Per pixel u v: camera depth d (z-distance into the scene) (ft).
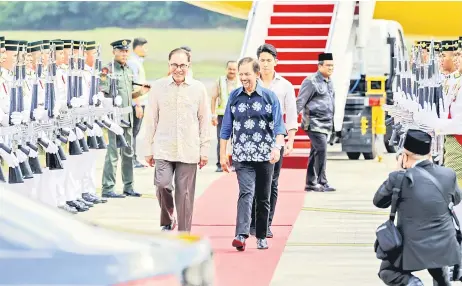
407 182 48.52
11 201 30.68
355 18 135.64
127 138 94.84
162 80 66.13
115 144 93.91
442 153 63.05
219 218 84.38
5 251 29.01
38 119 69.00
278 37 138.21
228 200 95.40
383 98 129.90
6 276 28.58
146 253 29.71
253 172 67.92
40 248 29.19
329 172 119.85
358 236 76.54
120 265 29.07
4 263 28.73
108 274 28.81
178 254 30.17
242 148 67.21
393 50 135.33
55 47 78.48
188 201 66.33
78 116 80.02
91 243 29.81
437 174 48.78
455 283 59.52
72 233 30.19
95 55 86.02
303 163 123.13
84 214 84.12
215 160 135.23
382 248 48.39
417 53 77.61
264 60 72.69
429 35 201.57
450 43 70.95
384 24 136.15
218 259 66.33
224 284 58.95
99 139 85.56
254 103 66.74
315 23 140.56
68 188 82.99
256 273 62.28
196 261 30.42
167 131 65.87
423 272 63.72
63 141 75.36
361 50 134.62
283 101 72.84
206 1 229.45
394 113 79.46
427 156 49.06
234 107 67.36
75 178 84.64
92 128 83.76
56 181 79.66
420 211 48.32
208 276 31.19
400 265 48.67
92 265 28.91
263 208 69.05
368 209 90.68
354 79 134.62
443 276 49.70
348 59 131.95
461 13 200.85
